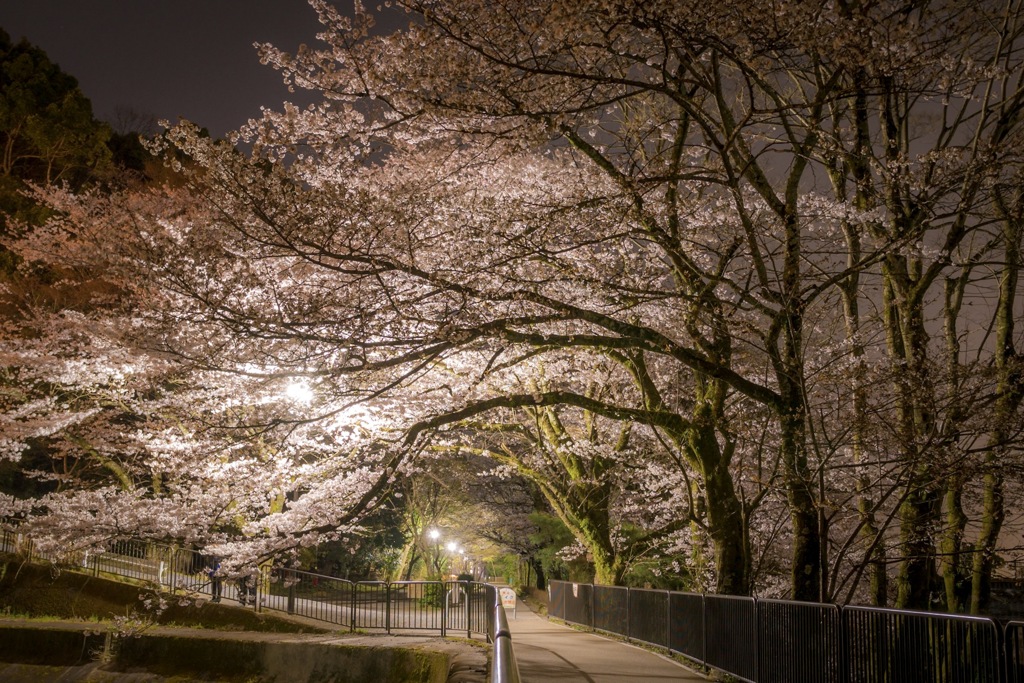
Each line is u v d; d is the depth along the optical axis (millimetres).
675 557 27484
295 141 12297
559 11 10305
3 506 22359
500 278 13297
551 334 15039
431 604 21500
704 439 15969
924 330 15305
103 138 36812
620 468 24828
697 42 11273
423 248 13688
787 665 10250
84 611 20781
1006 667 6332
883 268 15961
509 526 38562
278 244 11898
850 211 14695
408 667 15375
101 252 13469
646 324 19438
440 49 11578
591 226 13867
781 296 13531
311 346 12242
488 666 13133
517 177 17406
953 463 12688
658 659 14500
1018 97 14727
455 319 12688
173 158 12484
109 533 14562
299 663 16750
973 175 13188
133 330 12352
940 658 7133
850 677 8656
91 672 18219
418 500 36719
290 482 16172
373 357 14219
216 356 12758
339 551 44094
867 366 14055
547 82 12367
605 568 24406
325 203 11773
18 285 28156
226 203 12336
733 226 15234
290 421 12734
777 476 15789
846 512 15398
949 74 12195
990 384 13461
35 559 22141
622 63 13094
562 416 26641
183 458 14984
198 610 20000
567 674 12156
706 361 13906
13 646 19391
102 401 23438
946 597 16688
